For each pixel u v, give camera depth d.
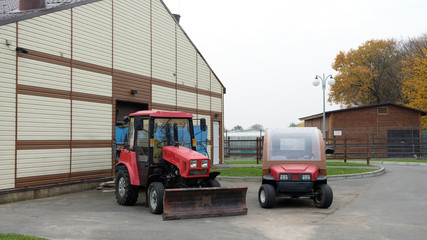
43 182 12.59
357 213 9.75
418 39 45.16
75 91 13.95
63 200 11.98
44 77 12.76
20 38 11.98
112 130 15.68
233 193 9.79
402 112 33.66
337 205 11.00
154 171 10.37
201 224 8.55
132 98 16.86
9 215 9.51
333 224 8.52
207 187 10.14
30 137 12.19
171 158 10.19
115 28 16.00
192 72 21.92
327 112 33.50
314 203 10.93
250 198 12.41
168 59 19.61
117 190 11.32
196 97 22.27
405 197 12.04
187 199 9.26
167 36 19.58
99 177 14.93
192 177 9.76
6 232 7.66
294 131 11.84
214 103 24.42
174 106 20.03
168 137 10.66
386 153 32.75
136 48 17.22
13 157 11.64
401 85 45.56
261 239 7.25
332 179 17.05
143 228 8.12
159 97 18.75
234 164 24.33
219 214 9.45
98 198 12.38
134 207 10.78
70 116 13.71
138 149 10.86
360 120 33.53
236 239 7.25
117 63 16.05
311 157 11.30
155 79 18.50
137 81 17.23
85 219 9.05
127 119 11.84
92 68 14.75
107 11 15.58
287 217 9.37
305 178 10.54
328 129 34.56
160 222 8.73
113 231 7.82
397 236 7.38
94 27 14.91
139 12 17.48
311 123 40.28
